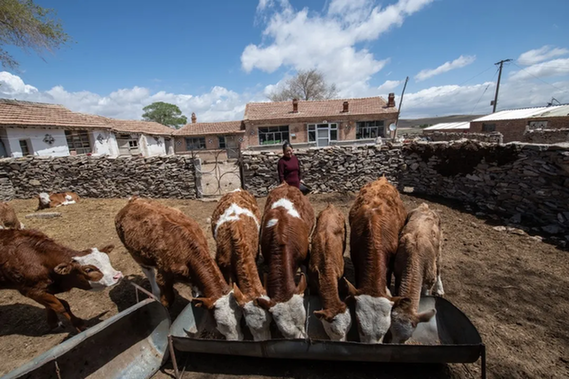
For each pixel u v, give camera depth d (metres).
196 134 27.11
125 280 4.70
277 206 4.13
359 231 3.60
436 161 8.35
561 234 5.36
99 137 17.34
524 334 3.19
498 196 6.77
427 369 2.78
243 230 3.66
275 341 2.59
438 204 7.74
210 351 2.72
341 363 2.87
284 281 2.98
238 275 3.15
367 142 22.94
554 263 4.52
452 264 4.69
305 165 9.55
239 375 2.82
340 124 23.94
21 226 7.18
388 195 4.33
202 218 7.78
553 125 20.52
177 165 9.91
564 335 3.16
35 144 13.38
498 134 17.38
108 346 2.78
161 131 26.17
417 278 3.05
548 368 2.77
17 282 3.24
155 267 3.54
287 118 23.62
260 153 9.64
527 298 3.78
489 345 3.05
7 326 3.69
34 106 15.59
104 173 10.18
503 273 4.36
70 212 8.59
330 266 3.12
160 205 4.02
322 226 3.73
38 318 3.84
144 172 10.05
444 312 2.99
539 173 5.90
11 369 3.02
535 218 6.01
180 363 2.96
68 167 10.23
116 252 5.73
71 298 4.22
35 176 10.30
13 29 11.84
